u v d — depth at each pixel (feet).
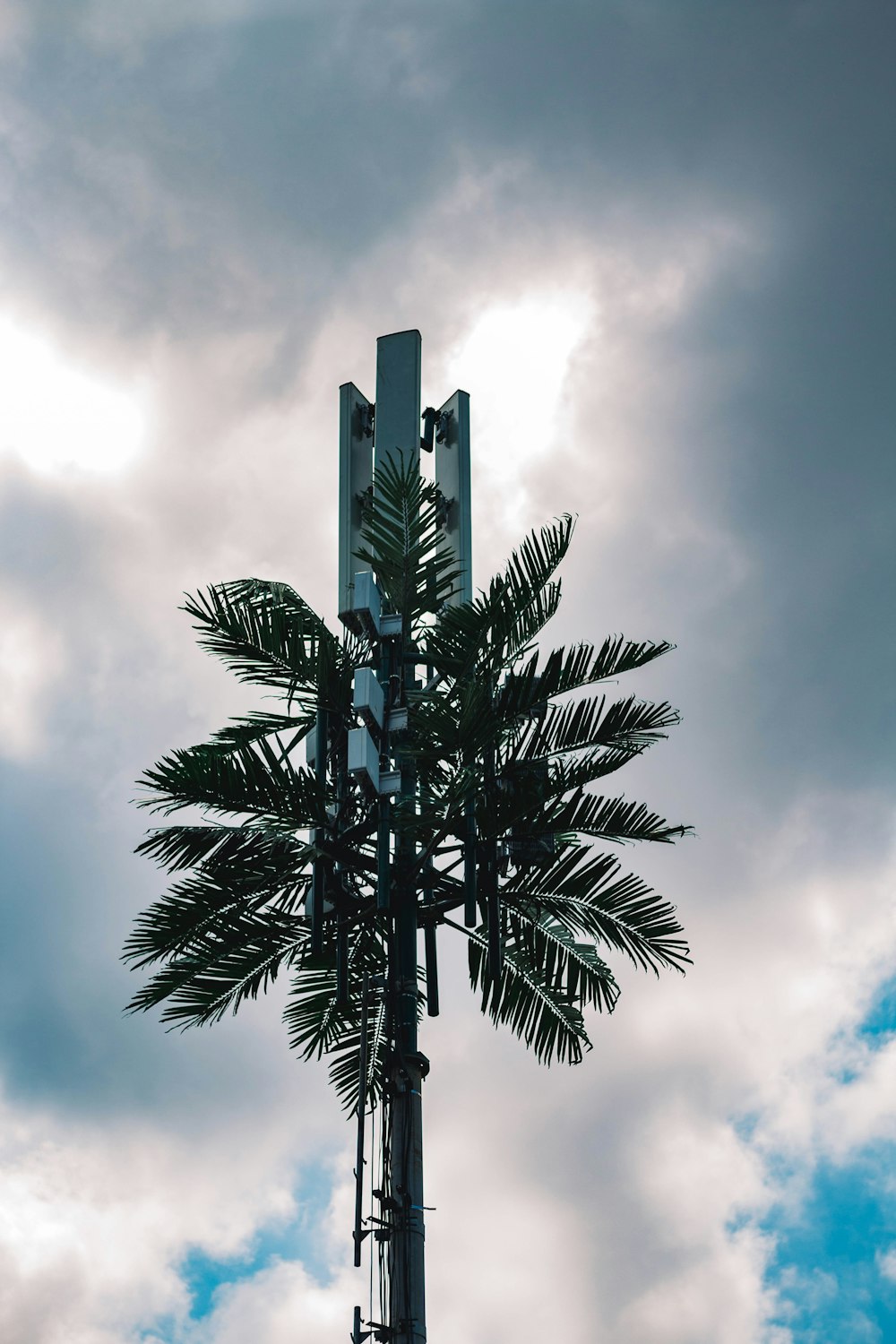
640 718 35.70
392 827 35.53
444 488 40.65
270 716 38.29
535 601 37.19
